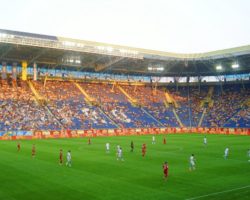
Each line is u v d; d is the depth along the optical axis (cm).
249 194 2588
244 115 9456
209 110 10256
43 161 4100
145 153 4919
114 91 10588
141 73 11300
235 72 10712
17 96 8606
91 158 4391
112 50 8219
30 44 7162
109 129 8400
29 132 7388
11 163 3953
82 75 10512
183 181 3038
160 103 10619
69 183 2938
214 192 2647
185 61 9531
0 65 9144
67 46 7631
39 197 2505
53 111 8531
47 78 9856
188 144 6238
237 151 5203
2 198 2478
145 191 2677
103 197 2502
